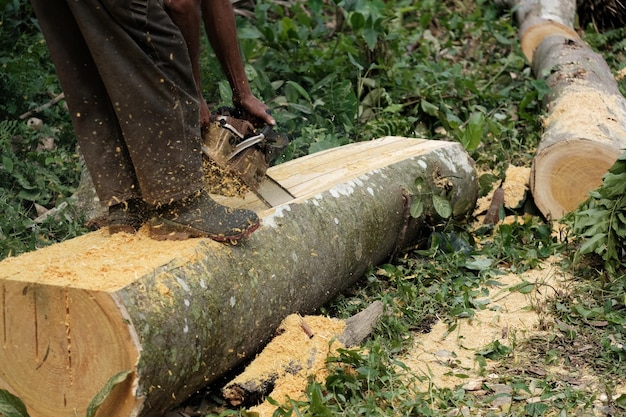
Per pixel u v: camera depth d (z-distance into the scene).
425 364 4.04
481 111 6.92
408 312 4.45
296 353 3.79
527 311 4.55
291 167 4.95
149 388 3.22
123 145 3.64
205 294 3.47
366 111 6.95
